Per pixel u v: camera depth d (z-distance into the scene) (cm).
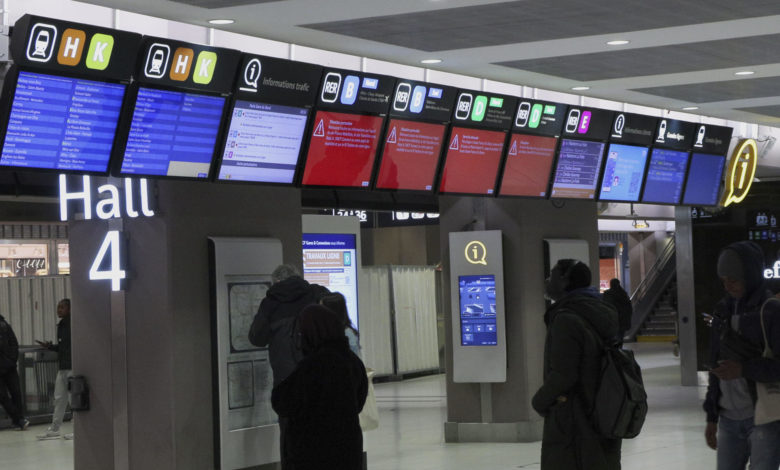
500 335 1239
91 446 919
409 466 1108
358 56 1024
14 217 1764
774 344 562
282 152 908
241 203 922
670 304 3253
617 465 652
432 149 1059
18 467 1201
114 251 886
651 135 1341
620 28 912
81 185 919
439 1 800
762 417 568
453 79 1131
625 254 3519
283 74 888
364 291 2166
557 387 625
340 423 593
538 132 1180
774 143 1673
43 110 746
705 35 952
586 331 629
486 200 1266
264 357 920
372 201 1730
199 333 888
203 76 827
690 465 1034
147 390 884
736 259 581
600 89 1251
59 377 1451
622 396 625
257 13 832
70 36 739
